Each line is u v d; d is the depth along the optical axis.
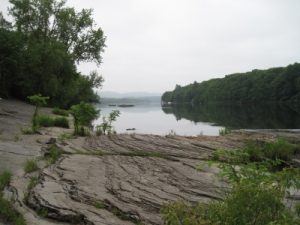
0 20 49.09
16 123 22.89
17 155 13.09
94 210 7.59
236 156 5.39
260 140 17.77
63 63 47.44
